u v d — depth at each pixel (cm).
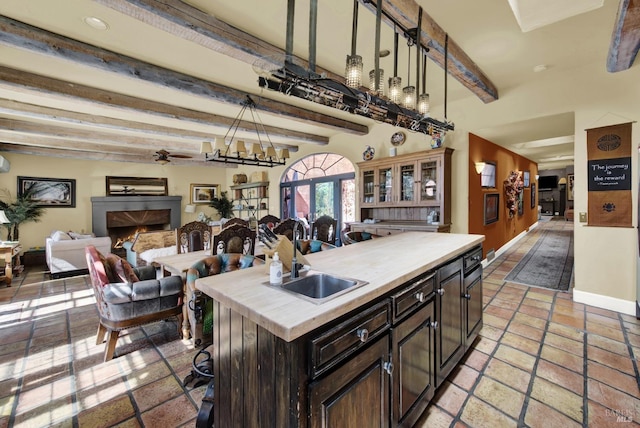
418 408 162
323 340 104
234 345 128
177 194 909
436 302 183
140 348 255
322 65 322
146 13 196
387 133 553
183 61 303
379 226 504
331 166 693
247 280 150
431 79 367
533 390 193
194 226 429
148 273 298
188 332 270
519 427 163
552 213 1595
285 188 823
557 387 195
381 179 538
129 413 177
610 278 324
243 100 387
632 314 309
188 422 169
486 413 174
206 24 222
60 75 320
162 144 637
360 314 122
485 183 528
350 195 659
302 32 257
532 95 380
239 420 128
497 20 246
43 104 401
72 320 318
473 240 254
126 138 587
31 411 179
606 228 326
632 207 311
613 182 321
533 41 282
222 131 577
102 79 331
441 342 188
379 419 133
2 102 376
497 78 369
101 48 272
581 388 193
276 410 106
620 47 251
